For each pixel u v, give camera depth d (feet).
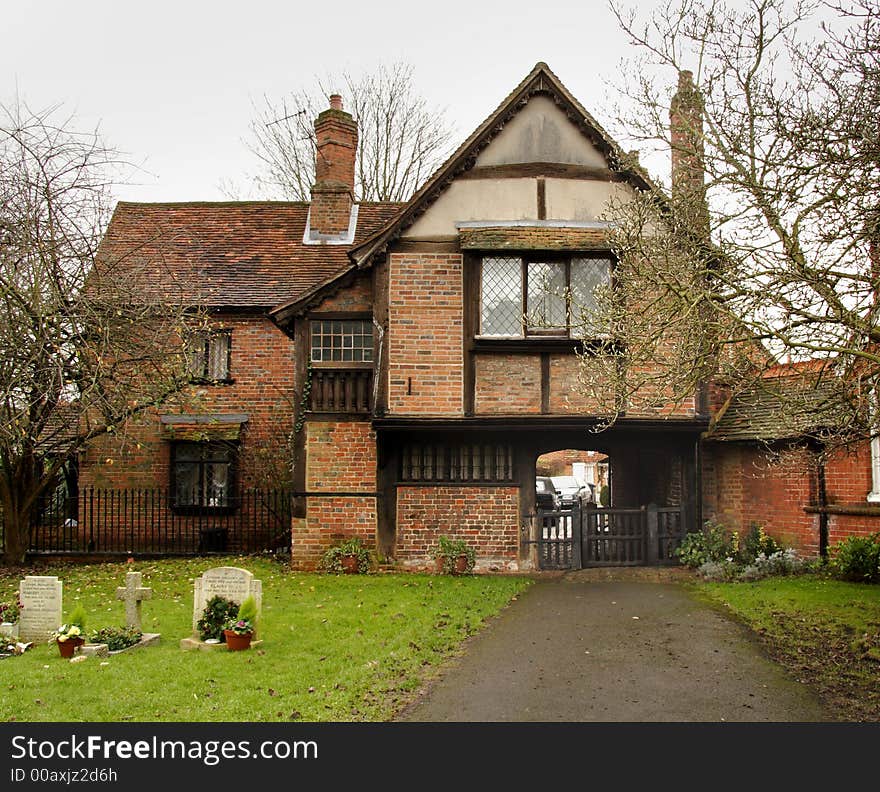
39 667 27.37
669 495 52.08
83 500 58.65
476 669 27.35
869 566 38.58
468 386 45.75
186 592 41.50
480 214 46.68
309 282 62.44
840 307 24.03
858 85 25.26
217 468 60.95
